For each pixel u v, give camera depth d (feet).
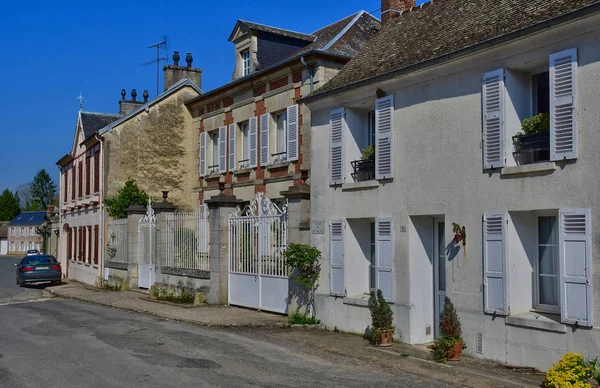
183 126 85.56
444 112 34.91
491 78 31.99
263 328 43.68
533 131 30.89
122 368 30.94
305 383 27.91
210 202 55.57
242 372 30.09
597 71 27.17
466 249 33.17
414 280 36.96
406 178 37.27
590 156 27.35
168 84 91.40
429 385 27.55
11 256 278.05
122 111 103.96
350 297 41.19
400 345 36.73
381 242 38.75
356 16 67.05
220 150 76.48
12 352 35.81
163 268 63.82
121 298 65.72
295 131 61.98
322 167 43.98
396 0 52.13
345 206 41.81
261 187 67.51
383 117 38.93
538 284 31.50
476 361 31.94
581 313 27.35
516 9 33.91
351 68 44.50
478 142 32.76
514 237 31.09
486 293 31.76
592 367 26.27
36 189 373.20
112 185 82.02
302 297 45.70
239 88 71.56
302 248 43.37
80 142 97.66
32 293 82.74
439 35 38.68
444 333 32.76
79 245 99.09
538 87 32.09
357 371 30.37
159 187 83.76
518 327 30.19
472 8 39.04
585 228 27.30
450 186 34.30
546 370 28.81
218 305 54.24
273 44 73.00
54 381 28.32
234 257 53.98
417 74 36.27
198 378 28.76
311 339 38.99
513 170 30.66
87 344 38.17
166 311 53.11
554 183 28.81
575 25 27.73
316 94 43.45
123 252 77.10
